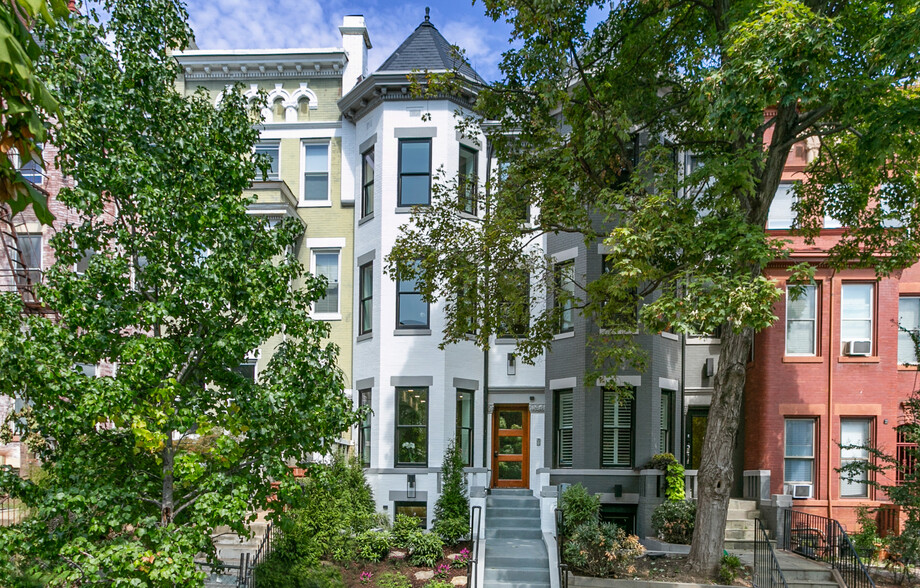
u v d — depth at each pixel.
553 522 18.38
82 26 10.87
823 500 20.22
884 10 14.07
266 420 11.20
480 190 22.31
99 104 10.73
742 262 14.24
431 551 17.33
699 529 15.67
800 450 20.77
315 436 11.62
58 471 10.55
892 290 20.83
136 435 10.15
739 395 15.77
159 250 11.02
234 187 11.95
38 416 10.14
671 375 21.55
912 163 16.33
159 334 11.46
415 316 21.62
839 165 18.30
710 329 13.25
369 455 21.47
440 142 21.89
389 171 22.00
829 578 15.55
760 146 15.66
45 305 11.05
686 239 13.59
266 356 22.31
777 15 12.38
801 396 20.70
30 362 9.60
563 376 21.41
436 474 20.56
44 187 20.14
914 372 20.84
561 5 14.78
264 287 11.10
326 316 23.28
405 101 22.14
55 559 10.30
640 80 17.22
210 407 11.66
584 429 20.52
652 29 16.66
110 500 10.38
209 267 10.83
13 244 19.75
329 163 23.95
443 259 17.36
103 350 11.00
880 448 19.69
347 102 23.23
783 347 20.91
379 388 21.31
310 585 14.90
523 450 22.58
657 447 20.58
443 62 22.62
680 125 18.28
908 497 15.95
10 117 4.66
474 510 18.80
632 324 16.94
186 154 11.41
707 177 14.03
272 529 16.69
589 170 16.45
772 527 18.80
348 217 23.64
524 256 17.86
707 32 17.02
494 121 22.30
